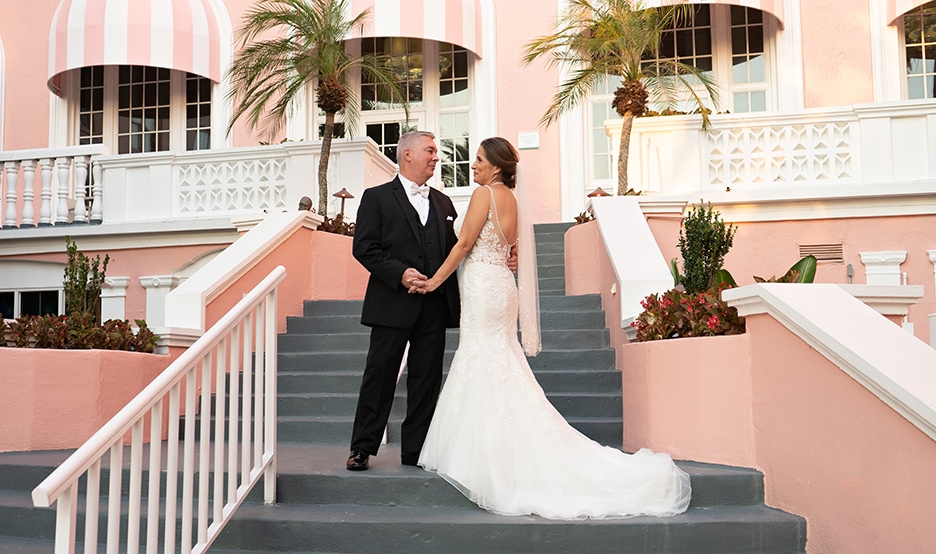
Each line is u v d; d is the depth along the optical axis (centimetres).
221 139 1251
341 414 589
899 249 900
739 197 920
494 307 427
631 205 740
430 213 460
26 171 1072
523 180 462
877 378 322
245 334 391
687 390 463
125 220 1035
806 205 916
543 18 1205
